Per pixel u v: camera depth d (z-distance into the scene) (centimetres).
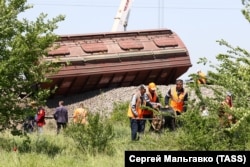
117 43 4194
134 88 4178
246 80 1005
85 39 4112
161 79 4359
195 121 1335
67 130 1742
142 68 4172
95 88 4188
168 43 4284
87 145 1667
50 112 3966
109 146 1658
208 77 1084
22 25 1642
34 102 1684
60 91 4041
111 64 4081
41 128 2648
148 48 4222
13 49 1602
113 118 3528
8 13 1619
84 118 2022
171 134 1415
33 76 1669
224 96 1194
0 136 1927
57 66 1730
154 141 1445
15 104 1655
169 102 2044
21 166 1329
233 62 1038
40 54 1666
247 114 990
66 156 1517
